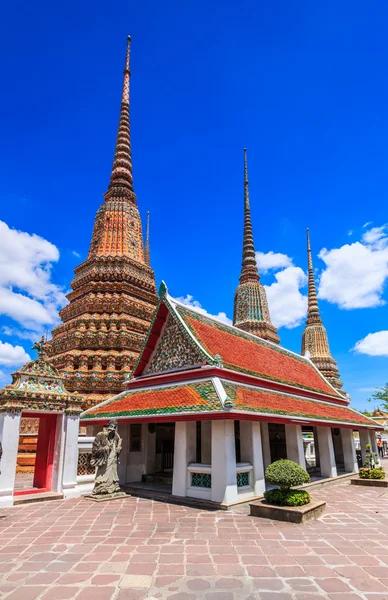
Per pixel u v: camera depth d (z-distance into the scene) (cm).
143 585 641
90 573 691
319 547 840
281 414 1516
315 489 1730
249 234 4409
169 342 1781
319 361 4419
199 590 623
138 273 3019
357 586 643
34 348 1477
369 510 1256
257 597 601
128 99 3797
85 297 2789
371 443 2766
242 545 848
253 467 1393
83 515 1141
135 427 1797
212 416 1263
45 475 1523
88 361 2483
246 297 4041
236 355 1833
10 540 893
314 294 5000
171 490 1482
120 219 3159
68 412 1482
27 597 599
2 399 1350
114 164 3547
